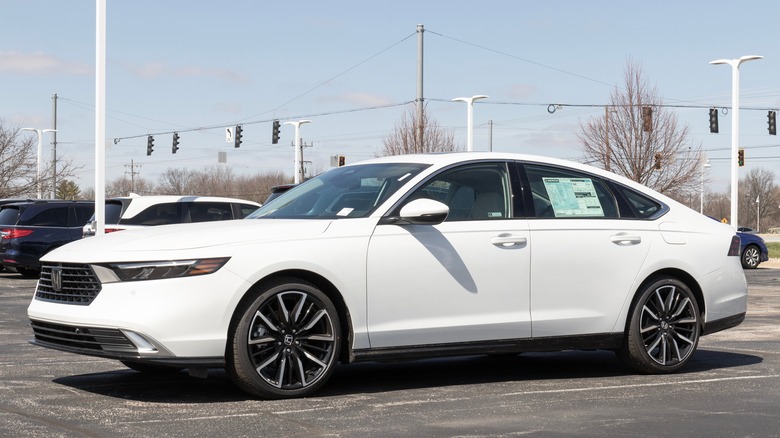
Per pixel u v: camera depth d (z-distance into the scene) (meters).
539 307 6.66
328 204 6.52
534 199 6.81
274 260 5.80
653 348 7.05
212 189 108.62
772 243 55.25
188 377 6.72
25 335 9.74
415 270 6.23
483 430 5.03
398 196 6.34
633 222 7.13
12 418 5.22
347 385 6.48
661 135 39.12
